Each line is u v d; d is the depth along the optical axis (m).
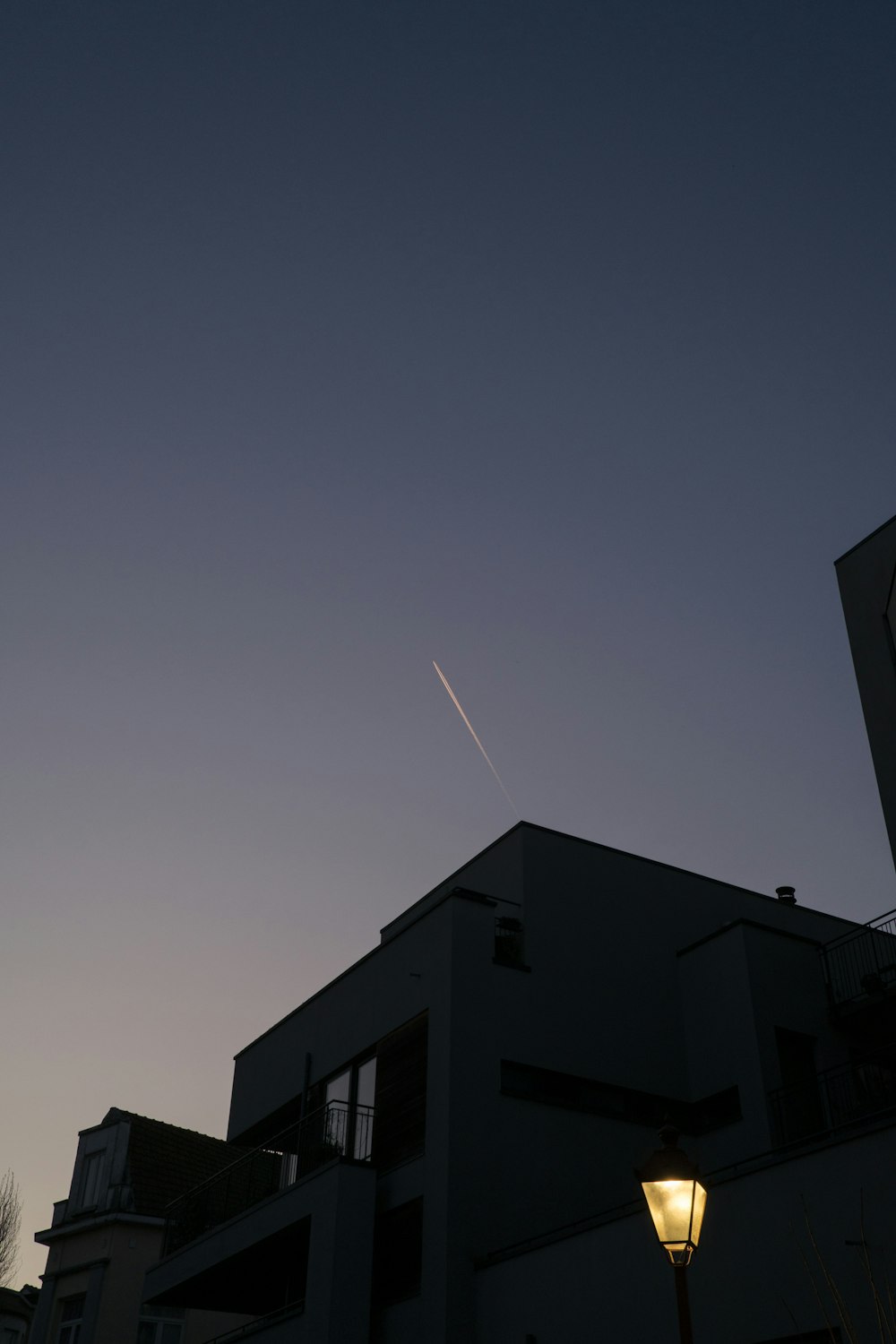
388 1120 18.73
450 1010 18.12
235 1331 20.09
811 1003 19.81
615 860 21.45
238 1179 22.20
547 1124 17.92
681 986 20.70
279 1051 23.50
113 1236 29.06
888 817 15.11
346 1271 16.97
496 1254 16.00
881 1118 13.44
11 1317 25.19
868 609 16.70
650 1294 13.51
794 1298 12.00
